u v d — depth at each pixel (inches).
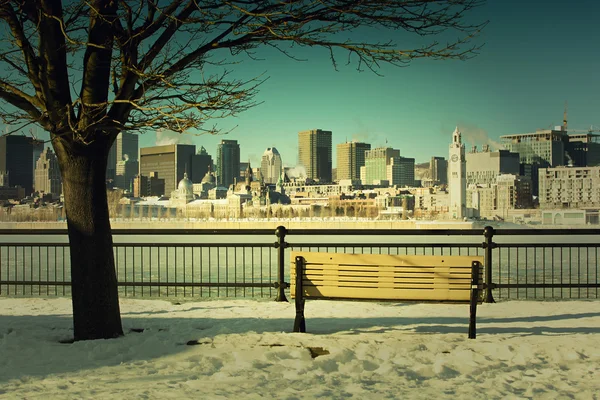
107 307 404.2
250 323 460.1
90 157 401.1
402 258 396.5
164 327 438.3
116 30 398.0
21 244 636.1
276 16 398.0
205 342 385.7
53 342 400.2
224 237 5797.2
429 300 394.6
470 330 392.2
